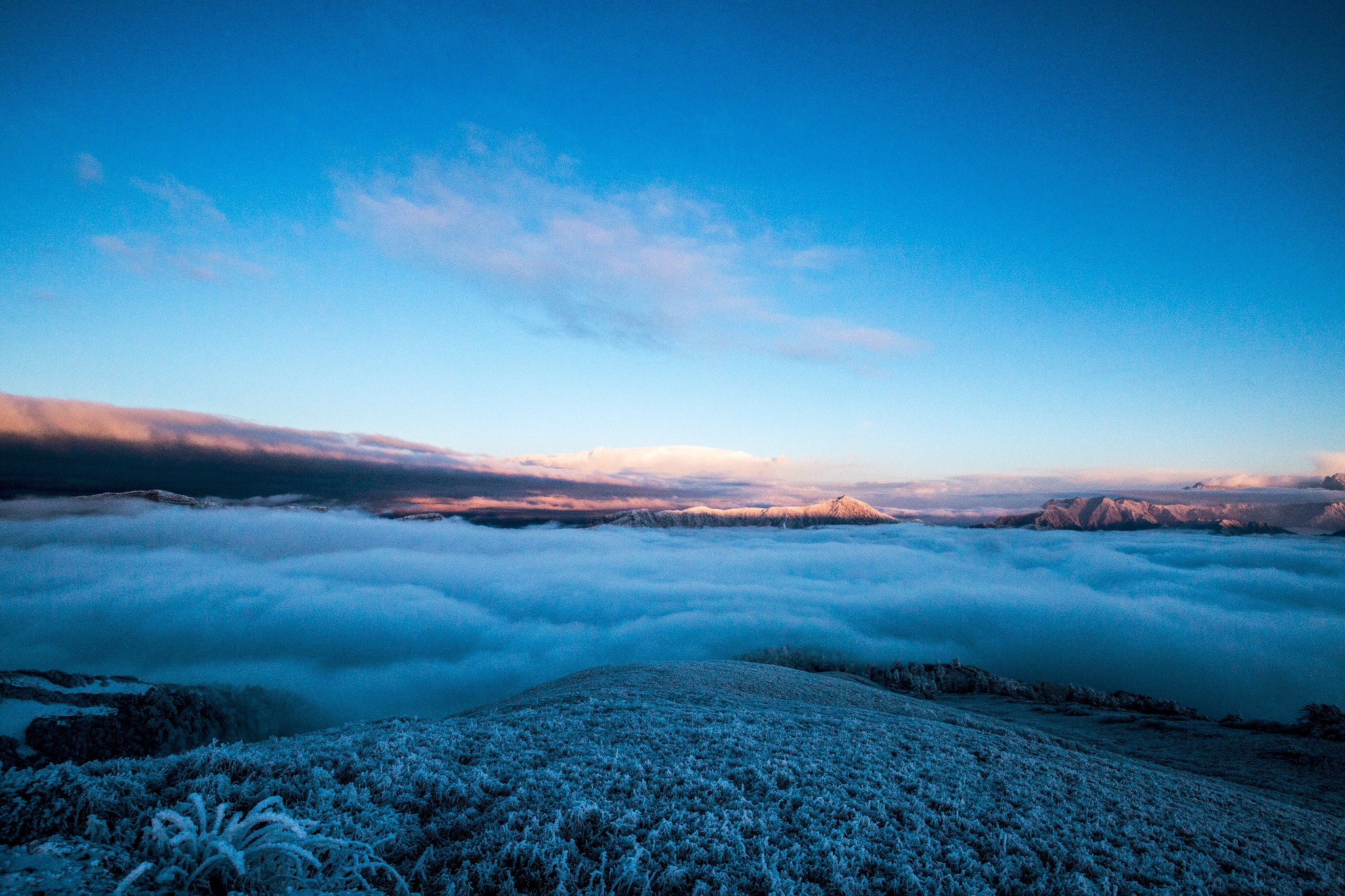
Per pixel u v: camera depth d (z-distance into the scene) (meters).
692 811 10.24
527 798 10.02
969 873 9.40
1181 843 12.17
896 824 10.74
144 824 6.55
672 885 7.88
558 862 7.89
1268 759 44.31
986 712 76.50
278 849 6.14
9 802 6.38
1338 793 34.09
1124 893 9.51
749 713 21.30
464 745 13.43
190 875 5.65
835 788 12.12
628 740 15.21
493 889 7.47
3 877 5.20
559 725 16.66
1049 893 9.11
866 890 8.40
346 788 9.10
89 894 5.16
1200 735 55.84
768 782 12.04
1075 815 12.73
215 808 7.29
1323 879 11.78
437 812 9.25
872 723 20.66
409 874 7.51
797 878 8.44
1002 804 12.64
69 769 7.27
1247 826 14.57
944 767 14.96
